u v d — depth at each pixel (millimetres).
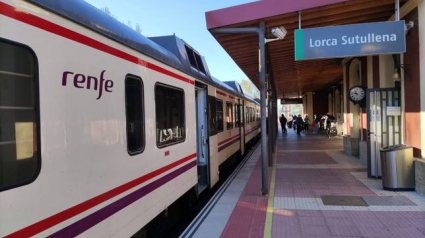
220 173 11242
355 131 12844
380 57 9195
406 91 7492
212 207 6402
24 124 2395
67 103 2801
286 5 6566
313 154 13648
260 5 6812
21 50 2389
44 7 2594
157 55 4777
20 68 2379
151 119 4492
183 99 6016
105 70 3385
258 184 8367
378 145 8391
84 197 2975
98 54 3273
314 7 6352
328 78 19641
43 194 2514
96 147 3174
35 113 2477
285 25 7727
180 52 6250
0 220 2174
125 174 3715
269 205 6398
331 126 23297
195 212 7211
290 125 41062
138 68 4152
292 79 19016
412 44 6984
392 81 8945
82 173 2955
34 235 2418
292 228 5156
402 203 6254
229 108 11445
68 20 2859
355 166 10438
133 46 3996
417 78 6836
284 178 8930
